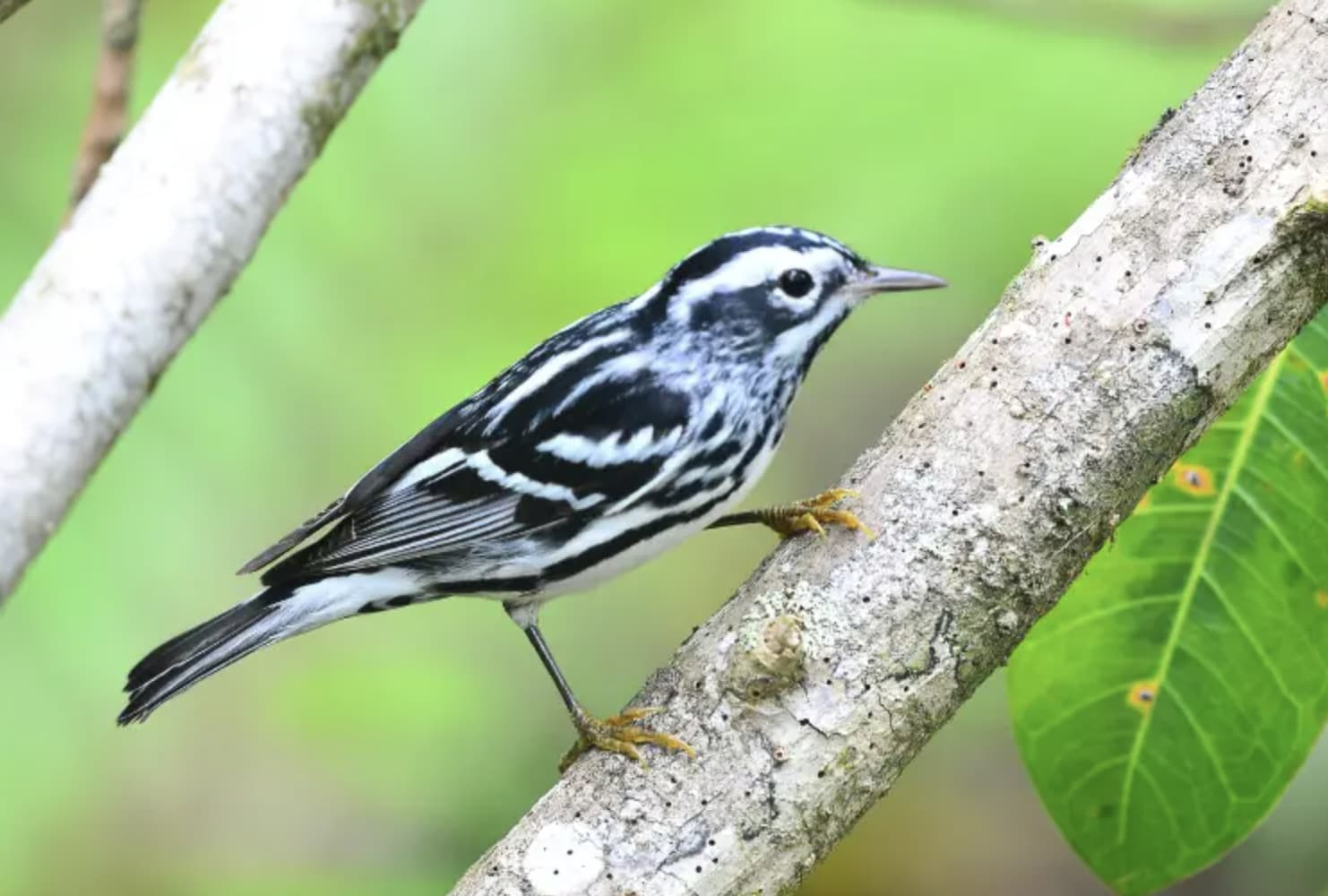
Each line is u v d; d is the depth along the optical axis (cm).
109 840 1168
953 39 1190
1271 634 836
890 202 1159
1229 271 706
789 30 1212
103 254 504
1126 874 876
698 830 679
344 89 559
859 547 710
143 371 504
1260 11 1109
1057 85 1165
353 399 1132
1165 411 706
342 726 1239
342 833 1232
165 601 1046
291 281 1137
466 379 1153
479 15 1202
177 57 1160
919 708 694
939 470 714
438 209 1185
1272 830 1124
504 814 1238
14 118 1121
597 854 678
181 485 1071
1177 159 729
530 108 1208
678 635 1312
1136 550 842
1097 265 723
